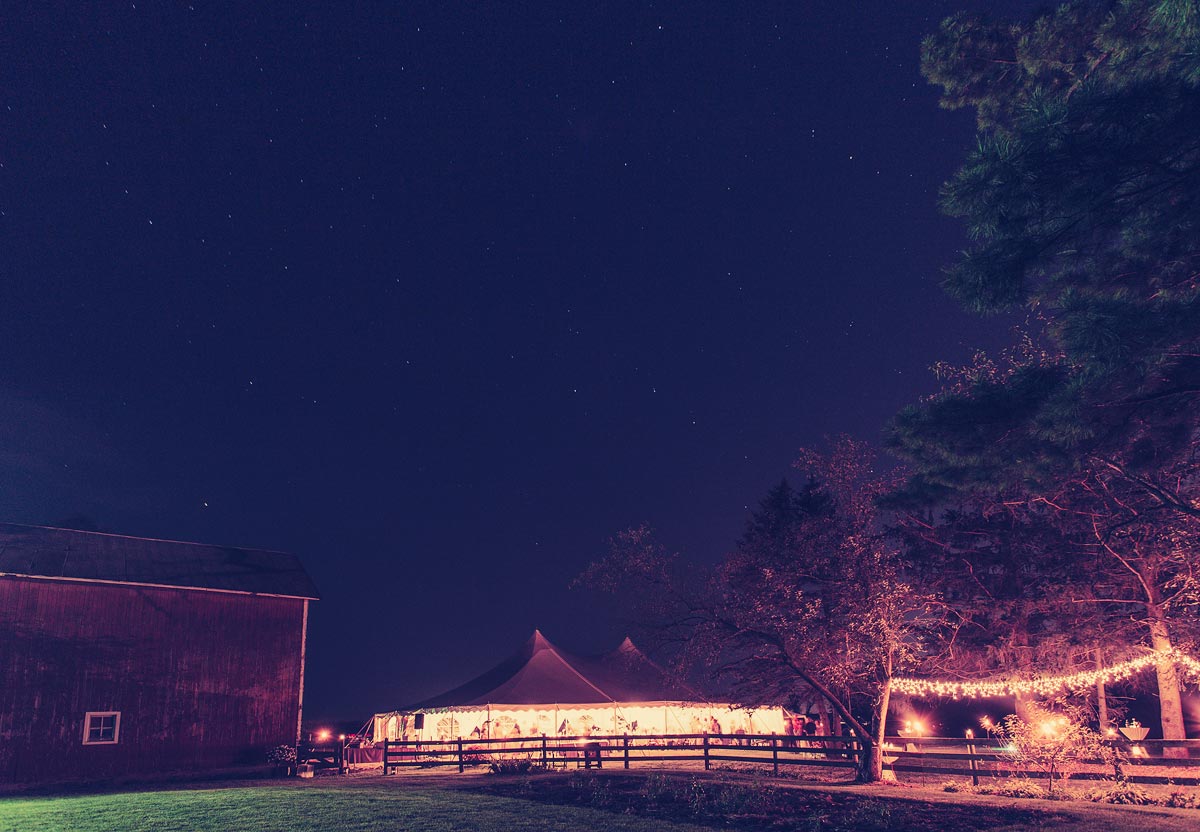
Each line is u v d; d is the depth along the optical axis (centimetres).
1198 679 2114
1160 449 1130
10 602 2325
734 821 1332
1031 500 2203
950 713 3391
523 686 3138
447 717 3125
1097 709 2502
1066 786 1688
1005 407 980
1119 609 2345
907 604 2039
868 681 2116
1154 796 1501
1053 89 1088
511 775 2123
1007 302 869
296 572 3048
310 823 1303
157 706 2512
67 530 2706
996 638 2503
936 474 1109
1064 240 881
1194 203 836
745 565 2144
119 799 1669
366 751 2955
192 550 2919
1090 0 1066
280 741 2744
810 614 2022
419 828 1261
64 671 2369
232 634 2731
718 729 3338
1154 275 963
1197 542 1742
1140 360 859
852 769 2439
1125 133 778
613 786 1753
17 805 1666
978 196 828
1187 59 742
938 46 1159
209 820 1338
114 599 2516
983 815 1323
